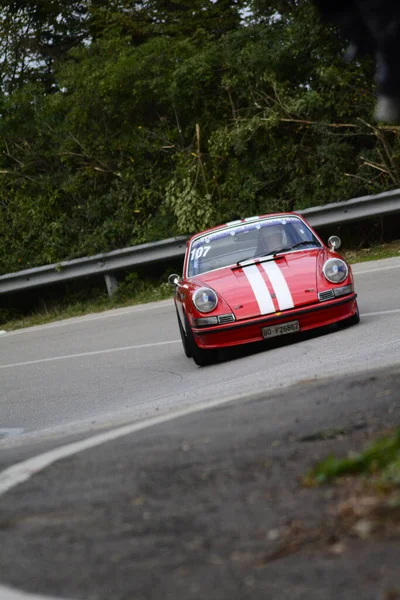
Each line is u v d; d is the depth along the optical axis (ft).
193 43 117.80
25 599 13.65
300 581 12.92
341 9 16.65
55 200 117.19
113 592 13.47
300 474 18.48
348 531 14.48
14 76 138.92
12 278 105.50
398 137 96.68
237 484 18.61
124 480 20.61
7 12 137.28
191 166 106.63
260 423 25.25
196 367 50.31
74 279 107.55
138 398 43.73
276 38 104.88
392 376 29.30
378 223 97.60
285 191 103.96
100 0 130.31
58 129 119.85
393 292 61.77
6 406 50.29
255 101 106.32
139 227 109.19
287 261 51.21
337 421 23.30
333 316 48.91
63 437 31.63
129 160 116.57
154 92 112.16
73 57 129.08
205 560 14.32
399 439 17.67
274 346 51.08
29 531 17.47
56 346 73.36
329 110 102.63
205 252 54.39
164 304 86.43
